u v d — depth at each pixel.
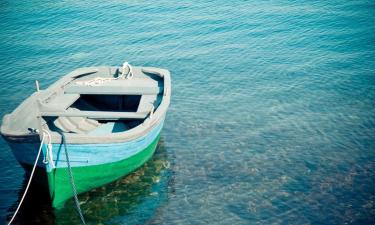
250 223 9.95
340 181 11.50
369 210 10.30
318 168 12.16
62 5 33.12
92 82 13.52
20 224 9.92
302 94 17.55
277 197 10.88
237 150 13.27
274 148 13.34
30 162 9.68
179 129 14.73
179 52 22.92
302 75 19.58
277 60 21.58
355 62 20.94
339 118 15.34
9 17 29.88
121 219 10.17
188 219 10.16
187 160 12.73
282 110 16.12
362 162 12.43
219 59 21.86
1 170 12.11
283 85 18.55
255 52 22.78
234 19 28.72
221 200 10.82
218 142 13.78
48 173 9.23
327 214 10.20
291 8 31.12
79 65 21.31
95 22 28.66
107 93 12.44
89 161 9.82
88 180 10.38
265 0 33.84
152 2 33.72
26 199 10.77
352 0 32.81
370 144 13.46
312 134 14.20
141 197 10.96
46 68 20.95
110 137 9.61
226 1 33.81
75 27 27.66
